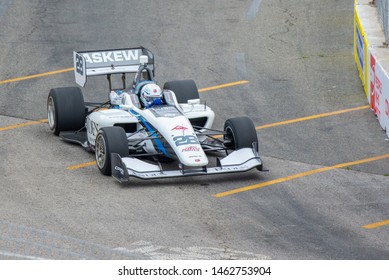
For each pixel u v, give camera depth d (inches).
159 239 1855.3
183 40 3526.1
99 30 3622.0
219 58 3346.5
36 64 3262.8
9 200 2064.5
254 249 1813.5
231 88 3056.1
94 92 3002.0
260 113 2829.7
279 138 2613.2
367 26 3481.8
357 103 2928.2
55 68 3223.4
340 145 2559.1
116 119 2274.9
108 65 2578.7
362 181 2279.8
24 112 2790.4
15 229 1884.8
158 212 2012.8
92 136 2357.3
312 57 3366.1
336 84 3102.9
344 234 1916.8
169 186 2183.8
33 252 1759.4
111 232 1886.1
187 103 2532.0
